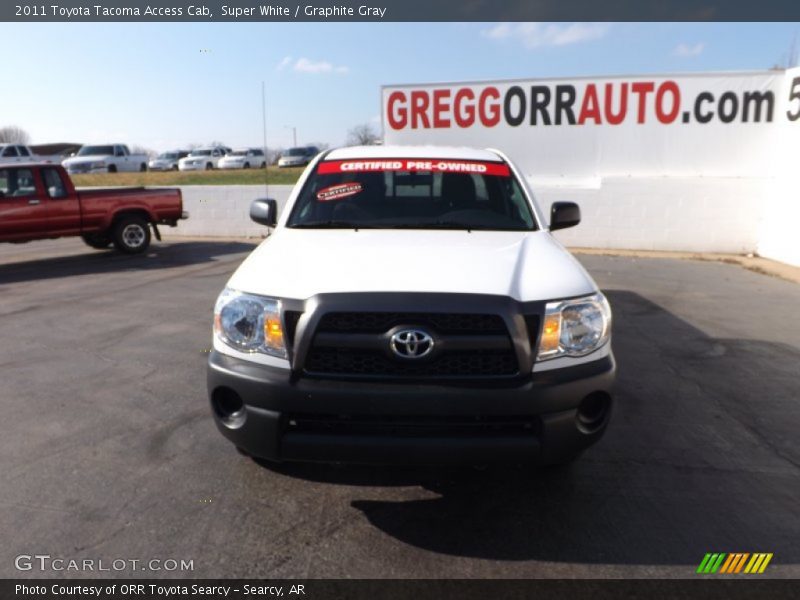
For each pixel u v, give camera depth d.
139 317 6.82
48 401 4.40
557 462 2.82
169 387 4.66
